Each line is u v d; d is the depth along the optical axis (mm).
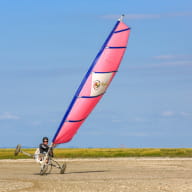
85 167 62156
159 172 51312
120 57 52312
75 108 51281
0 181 40000
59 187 35625
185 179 41594
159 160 76562
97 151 101750
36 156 47938
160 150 102812
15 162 73125
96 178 43250
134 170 55094
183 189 34625
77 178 43125
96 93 51781
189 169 56125
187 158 82750
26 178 43250
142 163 69250
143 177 44312
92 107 51938
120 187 35500
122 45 52281
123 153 94688
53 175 47406
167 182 38625
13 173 51219
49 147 48625
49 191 33688
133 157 88062
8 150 111688
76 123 51375
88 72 51938
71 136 51156
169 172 51156
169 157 87062
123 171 53375
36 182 38938
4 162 73312
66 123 50875
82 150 106000
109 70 51969
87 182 38719
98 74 51750
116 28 52312
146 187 35500
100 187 35531
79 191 33656
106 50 51969
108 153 95438
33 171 55031
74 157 88625
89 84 51688
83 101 51469
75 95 51562
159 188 35031
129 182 38688
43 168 47656
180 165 64000
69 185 36688
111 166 63750
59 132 50500
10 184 37562
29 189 34656
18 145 47531
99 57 51969
